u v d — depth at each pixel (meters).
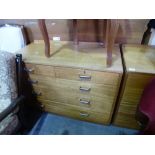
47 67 1.19
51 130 1.43
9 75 1.09
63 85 1.26
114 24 0.92
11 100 1.13
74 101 1.35
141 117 0.86
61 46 1.44
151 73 0.99
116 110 1.30
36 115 1.60
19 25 1.58
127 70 1.02
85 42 1.51
